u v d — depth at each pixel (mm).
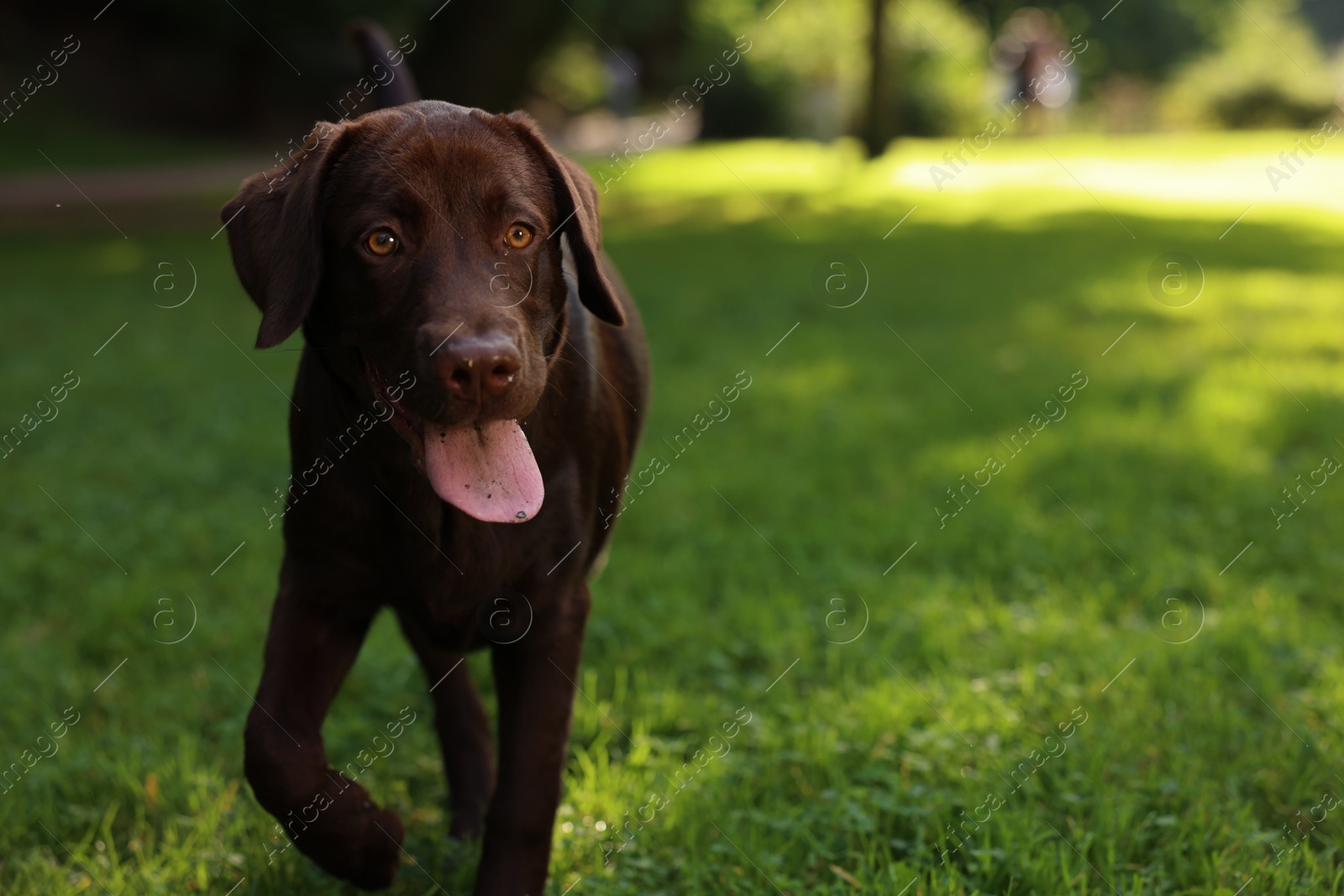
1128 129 36812
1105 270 10742
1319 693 3377
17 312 9656
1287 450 5711
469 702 3119
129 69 28703
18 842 2912
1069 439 5824
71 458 5938
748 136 34281
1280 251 11789
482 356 2166
